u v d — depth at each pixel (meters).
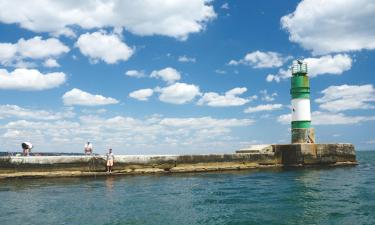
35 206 18.66
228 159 38.28
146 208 18.12
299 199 20.14
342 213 16.62
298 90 41.12
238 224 15.10
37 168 30.69
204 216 16.44
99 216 16.52
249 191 23.19
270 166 40.03
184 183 27.33
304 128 41.12
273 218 15.98
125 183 27.42
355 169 38.81
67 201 20.00
